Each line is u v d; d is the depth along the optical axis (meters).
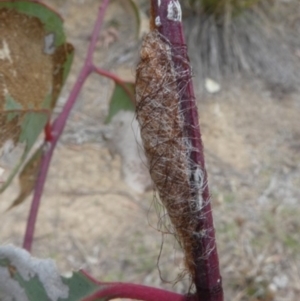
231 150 0.63
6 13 0.13
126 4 0.22
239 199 0.56
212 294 0.10
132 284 0.11
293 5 0.81
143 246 0.51
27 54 0.14
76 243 0.52
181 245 0.10
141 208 0.55
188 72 0.09
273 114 0.68
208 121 0.66
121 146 0.22
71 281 0.11
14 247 0.11
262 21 0.77
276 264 0.50
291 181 0.59
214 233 0.10
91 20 0.80
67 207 0.55
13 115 0.14
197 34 0.74
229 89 0.71
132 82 0.19
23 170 0.17
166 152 0.09
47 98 0.14
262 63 0.74
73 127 0.64
